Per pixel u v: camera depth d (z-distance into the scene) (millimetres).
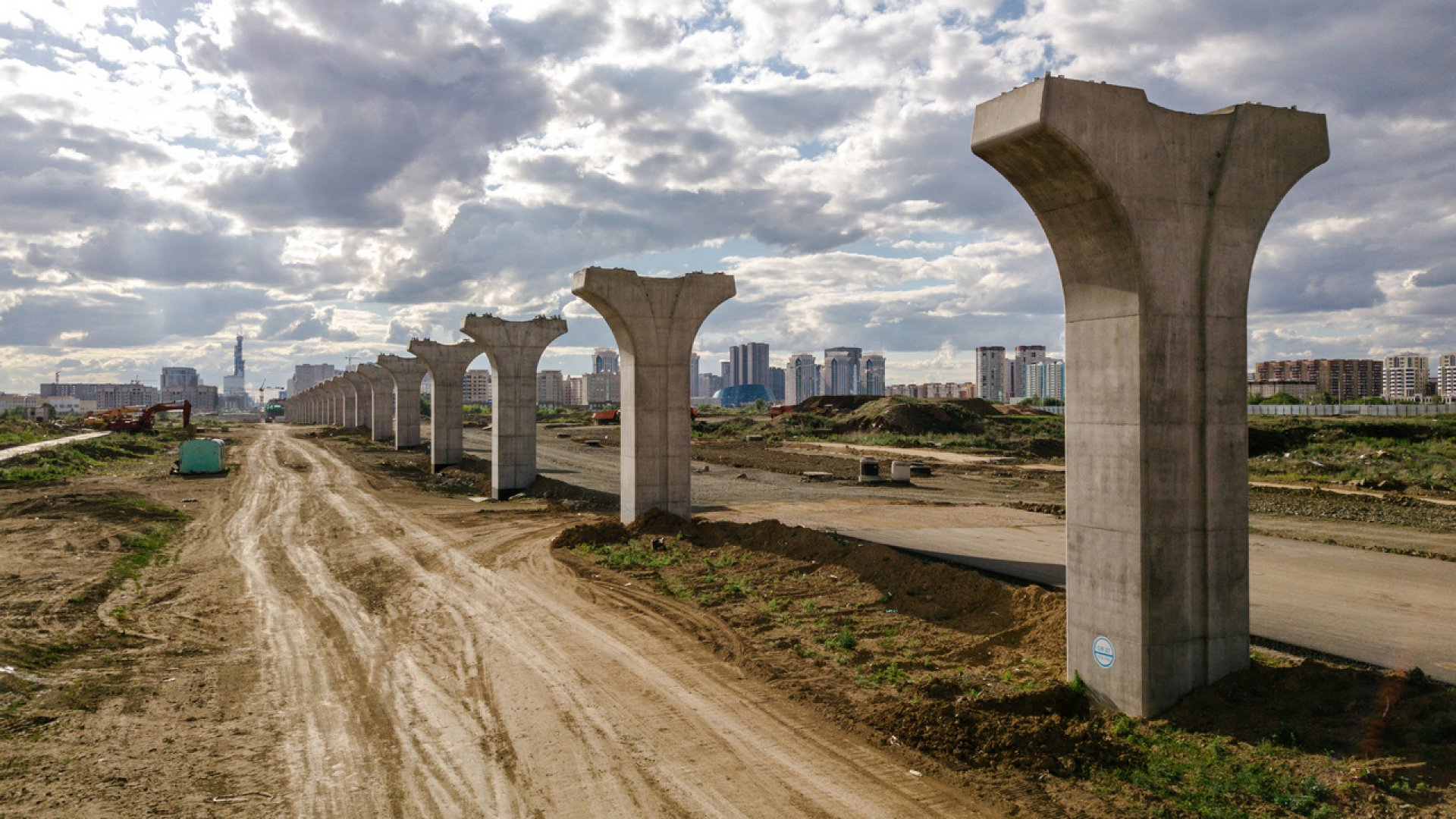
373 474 41688
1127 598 8938
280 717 9898
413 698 10516
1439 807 6504
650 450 22203
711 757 8594
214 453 41062
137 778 8227
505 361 32406
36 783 8109
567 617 14297
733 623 13539
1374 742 7582
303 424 128375
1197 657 9078
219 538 23391
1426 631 11398
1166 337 8875
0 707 10141
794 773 8172
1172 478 8930
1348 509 25203
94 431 75750
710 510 25359
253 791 7945
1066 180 8734
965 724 8711
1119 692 9047
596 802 7641
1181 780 7477
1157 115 8758
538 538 22438
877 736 8961
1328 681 8703
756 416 90125
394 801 7711
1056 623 11414
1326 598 13414
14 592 16219
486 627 13766
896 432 60562
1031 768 7973
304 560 20203
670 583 16578
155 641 13242
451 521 26016
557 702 10258
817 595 14805
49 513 26078
